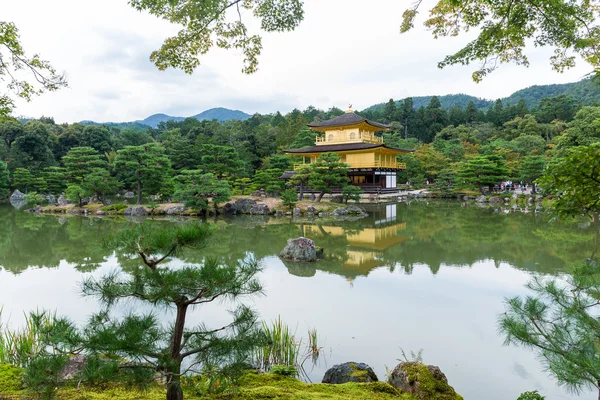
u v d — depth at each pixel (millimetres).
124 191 54062
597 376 3287
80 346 3307
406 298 10164
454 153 63562
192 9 5641
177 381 3574
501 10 5133
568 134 42844
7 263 14656
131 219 29078
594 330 3754
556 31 5078
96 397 4145
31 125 57469
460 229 22750
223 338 3781
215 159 40438
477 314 8969
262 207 32031
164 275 3547
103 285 3617
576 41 5105
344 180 36500
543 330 4145
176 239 3602
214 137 63031
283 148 63594
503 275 12445
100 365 3277
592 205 3477
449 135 86125
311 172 36062
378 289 10984
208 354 3713
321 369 6570
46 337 3570
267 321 8516
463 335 7812
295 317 8789
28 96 7566
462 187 47406
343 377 5668
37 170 53844
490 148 59625
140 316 3746
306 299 10062
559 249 16422
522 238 19297
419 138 103938
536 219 26609
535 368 6488
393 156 52625
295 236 21000
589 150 3189
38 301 9953
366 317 8797
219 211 32312
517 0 4887
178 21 5910
